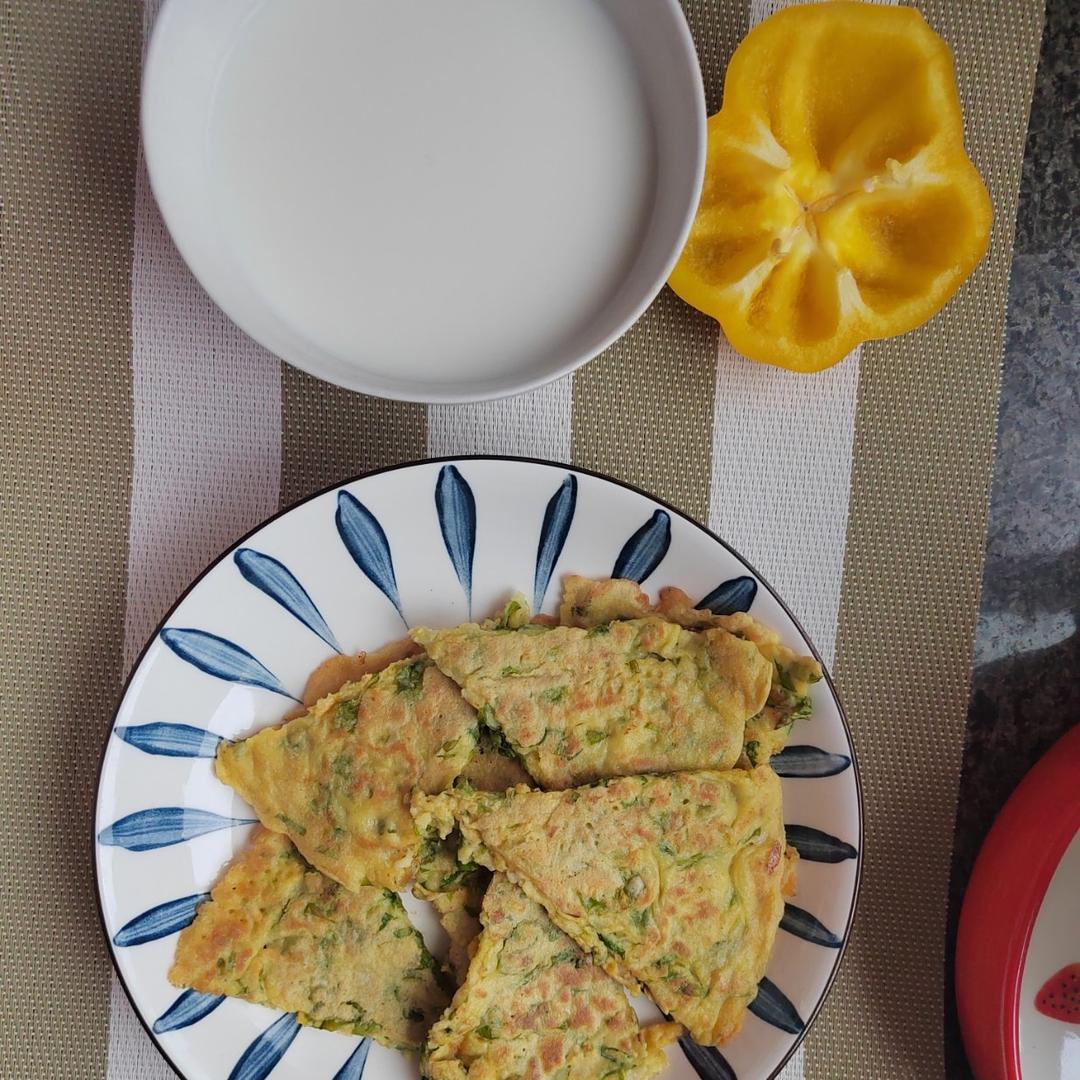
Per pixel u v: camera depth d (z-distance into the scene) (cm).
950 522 35
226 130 29
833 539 35
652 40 29
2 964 34
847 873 32
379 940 32
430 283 30
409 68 29
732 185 32
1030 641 35
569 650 32
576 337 30
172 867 32
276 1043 32
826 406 35
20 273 33
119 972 31
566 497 32
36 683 34
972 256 32
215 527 34
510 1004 31
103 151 33
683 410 34
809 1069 35
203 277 29
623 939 31
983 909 33
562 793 31
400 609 33
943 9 34
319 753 31
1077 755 32
